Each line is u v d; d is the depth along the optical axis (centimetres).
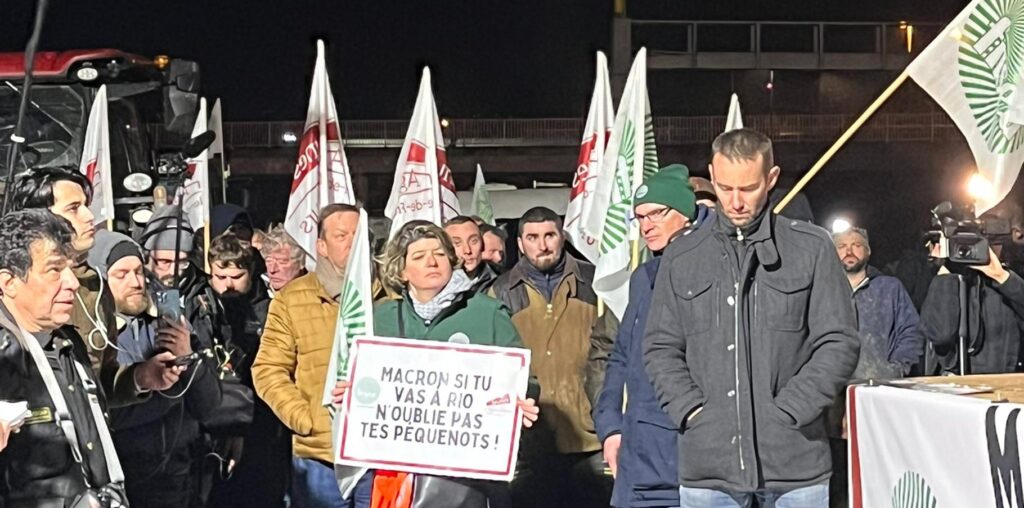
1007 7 612
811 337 495
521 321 746
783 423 488
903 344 738
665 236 589
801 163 3872
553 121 4016
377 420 573
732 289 497
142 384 527
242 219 931
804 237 499
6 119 944
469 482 576
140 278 569
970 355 668
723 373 495
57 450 433
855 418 484
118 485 451
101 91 899
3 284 438
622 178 709
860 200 3772
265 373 656
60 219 446
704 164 3897
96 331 530
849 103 4384
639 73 717
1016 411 392
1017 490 389
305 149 900
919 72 613
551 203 1711
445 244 590
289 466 798
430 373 572
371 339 574
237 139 3772
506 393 571
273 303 669
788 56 4347
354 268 588
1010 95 615
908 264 898
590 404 704
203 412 646
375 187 3978
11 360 427
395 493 572
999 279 589
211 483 700
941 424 425
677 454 546
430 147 865
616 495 570
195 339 635
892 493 458
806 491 493
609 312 701
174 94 952
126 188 884
